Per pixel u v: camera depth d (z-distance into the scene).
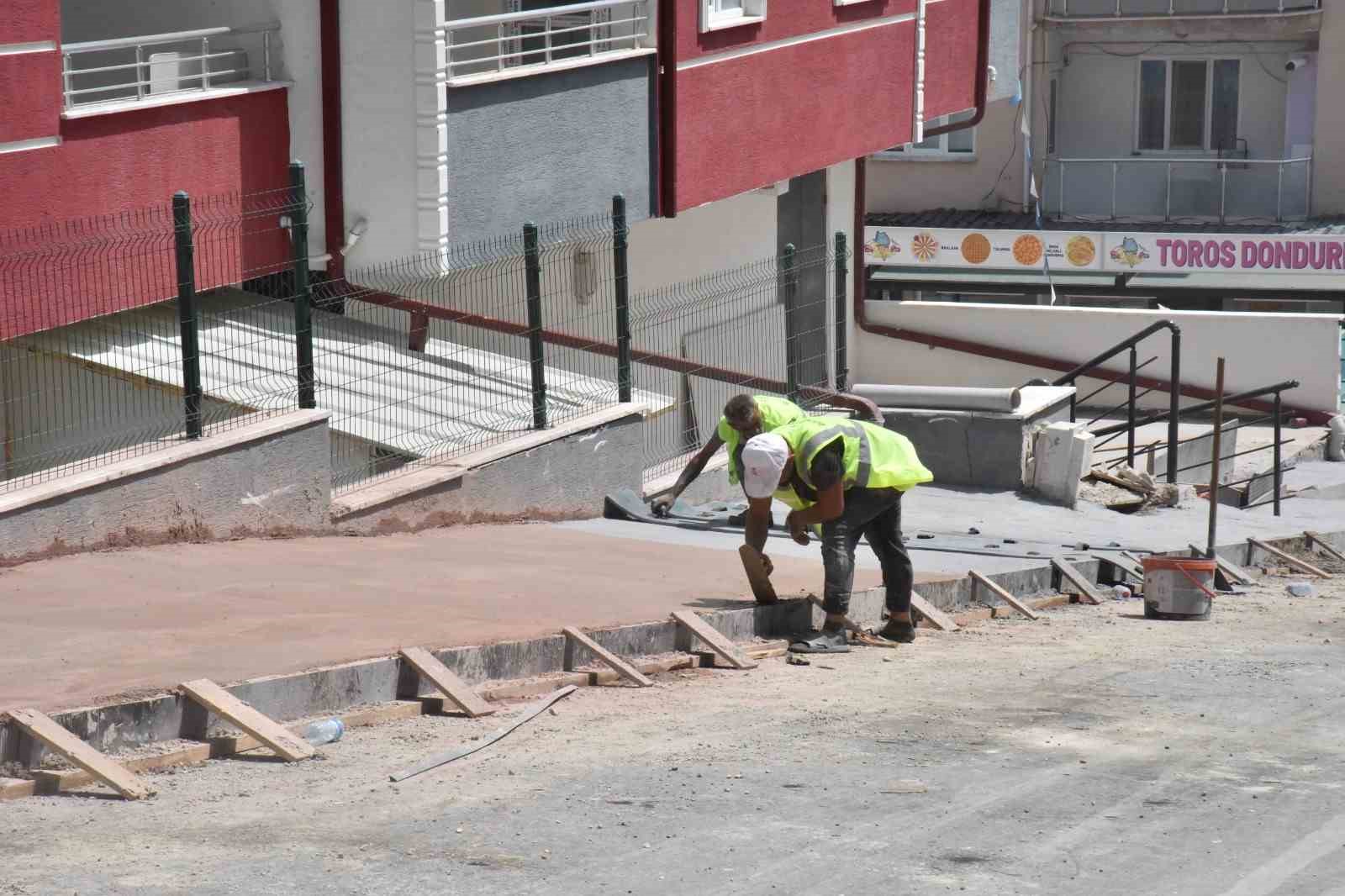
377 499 28.16
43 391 30.09
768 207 53.00
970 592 29.23
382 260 34.28
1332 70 78.00
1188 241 73.56
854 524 24.22
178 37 31.28
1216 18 79.38
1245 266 73.31
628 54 39.28
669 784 15.77
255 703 17.50
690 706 19.75
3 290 27.38
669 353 38.12
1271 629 28.41
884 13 51.00
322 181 34.16
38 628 19.83
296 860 13.18
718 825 14.38
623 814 14.65
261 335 32.09
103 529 24.31
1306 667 23.75
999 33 60.81
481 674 20.02
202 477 25.61
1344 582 36.25
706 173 42.59
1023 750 17.52
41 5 28.06
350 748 17.25
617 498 33.09
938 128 58.59
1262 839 14.15
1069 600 31.27
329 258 34.31
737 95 43.72
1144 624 28.69
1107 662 23.80
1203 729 18.86
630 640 22.12
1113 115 82.94
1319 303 75.06
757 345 40.91
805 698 20.36
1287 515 44.06
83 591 21.89
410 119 33.47
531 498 31.36
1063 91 83.12
